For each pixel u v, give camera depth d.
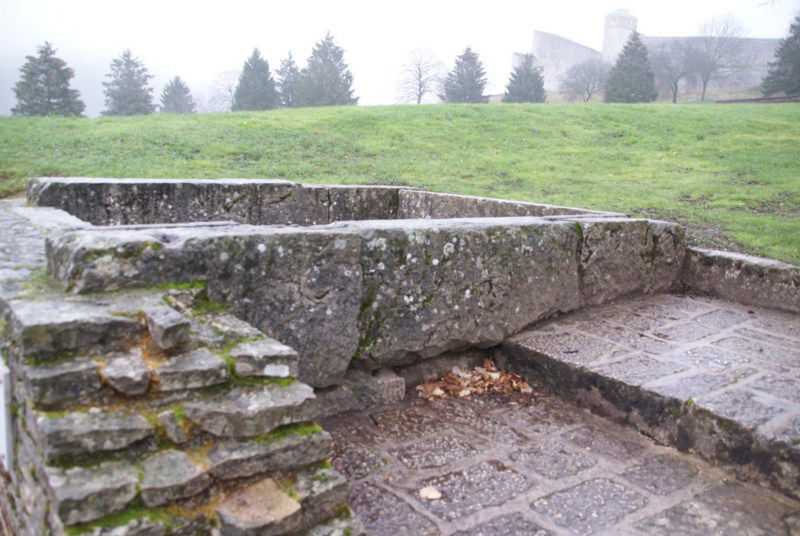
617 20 67.12
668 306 4.86
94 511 1.62
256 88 41.66
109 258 2.34
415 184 10.36
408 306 3.45
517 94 46.22
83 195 4.72
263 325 2.87
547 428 3.21
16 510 2.12
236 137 12.83
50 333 1.90
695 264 5.36
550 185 10.56
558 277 4.32
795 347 3.86
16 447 2.08
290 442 1.99
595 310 4.67
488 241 3.80
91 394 1.87
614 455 2.93
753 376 3.31
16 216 3.93
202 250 2.62
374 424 3.21
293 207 6.04
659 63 51.56
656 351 3.74
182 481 1.75
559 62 64.88
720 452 2.80
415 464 2.81
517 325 4.04
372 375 3.47
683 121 16.77
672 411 3.00
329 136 13.64
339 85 45.66
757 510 2.49
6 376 2.10
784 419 2.77
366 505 2.47
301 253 2.96
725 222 7.86
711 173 11.39
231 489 1.87
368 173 10.98
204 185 5.37
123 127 13.02
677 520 2.42
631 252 4.96
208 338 2.22
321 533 1.90
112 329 2.03
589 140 14.56
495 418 3.32
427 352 3.61
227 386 2.06
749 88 52.75
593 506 2.50
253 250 2.79
